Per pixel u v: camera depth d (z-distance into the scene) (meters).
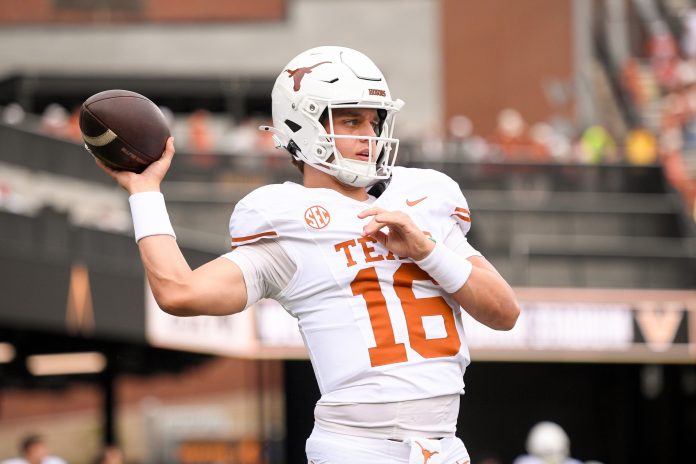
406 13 71.56
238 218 11.21
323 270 11.07
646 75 72.69
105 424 47.56
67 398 52.56
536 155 58.16
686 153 64.38
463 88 73.06
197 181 47.94
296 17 70.38
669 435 55.47
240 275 10.91
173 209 47.38
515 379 56.81
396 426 10.88
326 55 11.50
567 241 53.66
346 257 11.09
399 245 11.02
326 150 11.29
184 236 44.69
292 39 70.25
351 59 11.45
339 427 11.00
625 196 54.31
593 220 53.78
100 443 52.31
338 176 11.32
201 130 53.12
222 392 54.75
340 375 11.00
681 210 53.75
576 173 54.41
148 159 11.13
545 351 45.28
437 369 11.03
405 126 70.81
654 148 57.84
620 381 56.34
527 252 49.81
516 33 73.00
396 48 71.56
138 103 11.19
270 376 53.53
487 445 56.62
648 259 49.31
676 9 78.31
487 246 52.84
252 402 54.50
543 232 53.41
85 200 42.34
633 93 71.12
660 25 75.44
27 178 39.75
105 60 68.94
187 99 69.00
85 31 68.88
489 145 59.19
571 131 66.94
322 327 11.10
